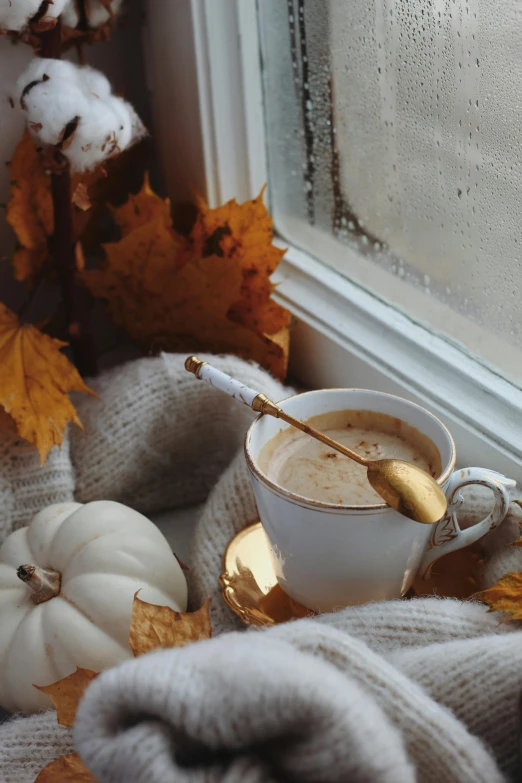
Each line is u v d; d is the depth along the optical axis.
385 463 0.66
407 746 0.59
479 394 0.76
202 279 0.83
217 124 0.87
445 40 0.73
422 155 0.77
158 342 0.87
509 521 0.70
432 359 0.79
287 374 0.90
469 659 0.63
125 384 0.80
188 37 0.84
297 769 0.55
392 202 0.80
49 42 0.76
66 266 0.84
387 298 0.84
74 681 0.66
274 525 0.68
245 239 0.84
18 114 0.82
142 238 0.83
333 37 0.80
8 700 0.71
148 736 0.56
